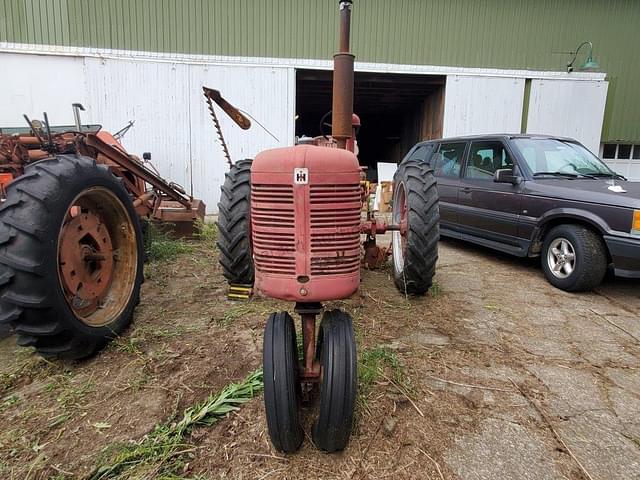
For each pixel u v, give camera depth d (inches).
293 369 72.7
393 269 166.6
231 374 97.3
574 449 77.0
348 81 121.5
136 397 89.2
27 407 86.7
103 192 111.3
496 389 95.3
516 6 379.2
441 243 257.4
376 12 367.9
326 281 72.4
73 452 74.0
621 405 90.5
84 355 102.8
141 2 338.3
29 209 88.7
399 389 93.2
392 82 404.5
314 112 620.7
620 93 410.9
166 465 71.0
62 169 97.7
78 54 333.4
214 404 84.1
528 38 385.7
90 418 82.8
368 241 175.5
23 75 330.3
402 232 145.0
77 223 104.8
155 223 226.2
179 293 151.4
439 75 382.9
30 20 325.7
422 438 79.0
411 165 151.0
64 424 81.2
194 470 70.4
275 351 71.5
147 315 130.6
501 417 85.6
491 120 391.9
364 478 69.5
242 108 361.7
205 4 346.0
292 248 72.0
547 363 107.7
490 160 207.8
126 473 69.2
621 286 171.0
